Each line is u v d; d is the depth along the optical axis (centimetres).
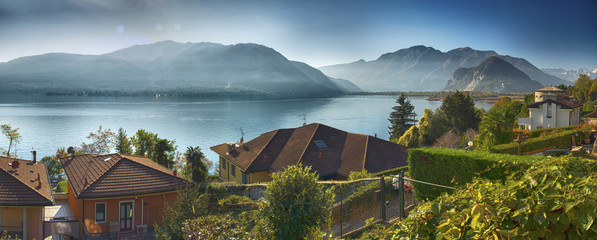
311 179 1107
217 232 907
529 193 388
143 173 2920
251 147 4300
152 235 2641
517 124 5891
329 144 3988
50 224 2570
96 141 6844
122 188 2697
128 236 2586
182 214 1535
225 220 949
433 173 1524
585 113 7856
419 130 7300
